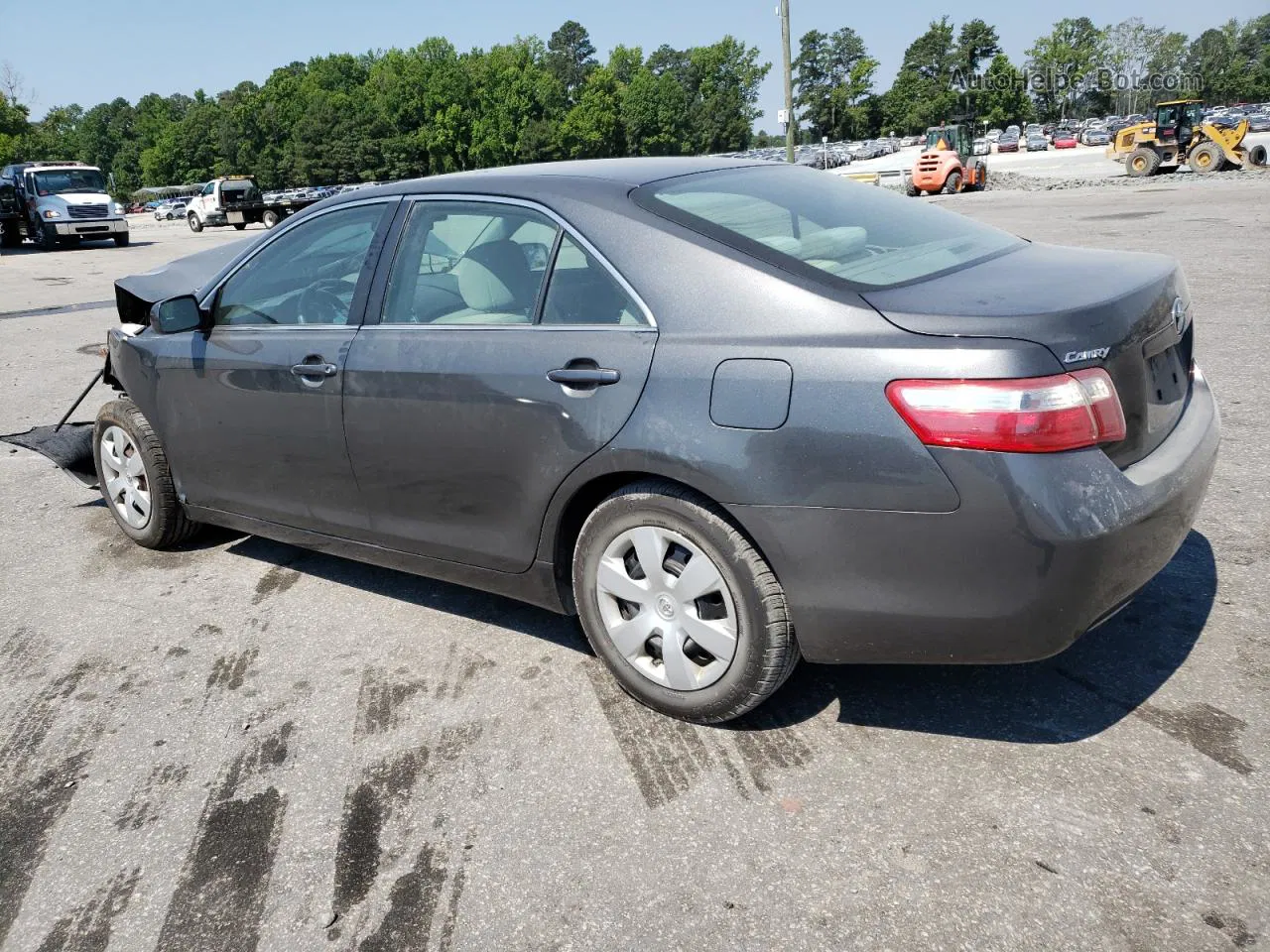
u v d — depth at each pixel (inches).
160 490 172.4
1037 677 119.3
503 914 89.2
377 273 134.8
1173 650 122.5
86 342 425.1
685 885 90.9
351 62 6058.1
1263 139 2269.9
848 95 5989.2
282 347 142.5
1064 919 83.5
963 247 118.5
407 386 126.1
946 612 94.3
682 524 106.0
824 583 98.7
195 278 212.1
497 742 115.3
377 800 106.5
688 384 102.6
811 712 115.7
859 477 93.7
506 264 121.6
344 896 93.0
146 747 120.0
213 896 94.4
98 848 102.4
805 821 97.7
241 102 6112.2
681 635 110.7
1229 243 466.6
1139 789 98.3
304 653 140.5
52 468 239.6
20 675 139.6
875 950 82.0
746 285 103.2
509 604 151.1
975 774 102.7
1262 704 110.2
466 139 4995.1
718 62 6240.2
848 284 100.3
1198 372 123.4
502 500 121.6
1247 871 87.0
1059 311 91.7
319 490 143.8
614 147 5310.0
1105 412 91.3
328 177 5039.4
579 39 7357.3
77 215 1168.8
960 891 87.4
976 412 88.5
